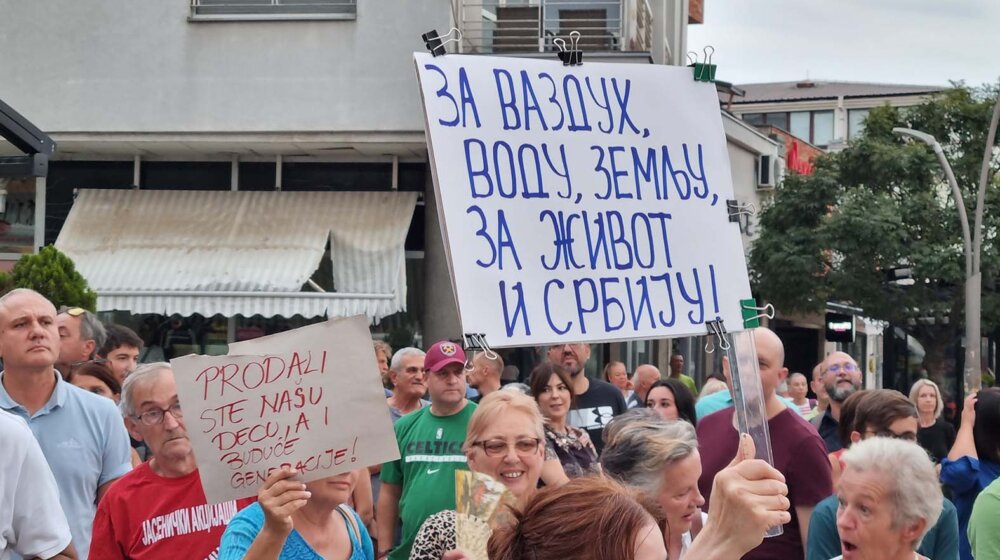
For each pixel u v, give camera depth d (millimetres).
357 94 16875
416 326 17453
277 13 17000
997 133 32562
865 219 30203
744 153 31359
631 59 17281
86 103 17031
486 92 4602
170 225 17172
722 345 4660
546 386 7477
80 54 17094
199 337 16969
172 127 16938
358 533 4637
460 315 4422
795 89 74750
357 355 4164
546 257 4551
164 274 16688
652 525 2656
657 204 4723
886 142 33000
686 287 4691
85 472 5652
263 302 16484
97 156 17594
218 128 16906
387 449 4180
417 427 6805
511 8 17625
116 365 7777
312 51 16922
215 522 4977
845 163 32344
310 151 17359
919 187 32188
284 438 4105
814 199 31578
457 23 17141
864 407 6441
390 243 16906
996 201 31484
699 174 4805
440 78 4559
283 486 4035
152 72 17016
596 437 9078
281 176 17531
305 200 17359
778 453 5914
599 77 4754
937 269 30297
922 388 10586
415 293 17469
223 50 16984
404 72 16844
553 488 2756
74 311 7395
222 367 4090
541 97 4664
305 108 16906
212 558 4953
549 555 2611
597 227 4633
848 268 30781
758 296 32156
